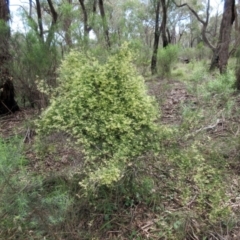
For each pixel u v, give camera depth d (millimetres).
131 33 5754
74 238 1867
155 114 2014
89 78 1903
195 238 1949
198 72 4062
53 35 4426
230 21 7363
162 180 2258
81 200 2012
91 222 1940
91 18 4844
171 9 10164
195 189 2227
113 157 1826
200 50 10367
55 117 1893
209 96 3252
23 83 4520
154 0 8773
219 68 6707
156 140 1978
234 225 2039
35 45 4223
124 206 2150
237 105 3748
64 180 2227
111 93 1893
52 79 4078
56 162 2557
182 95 4621
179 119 3098
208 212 2096
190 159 2057
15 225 1698
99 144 1896
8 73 4488
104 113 1872
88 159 1885
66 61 2117
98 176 1761
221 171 2434
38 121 2117
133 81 1938
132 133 1876
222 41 7285
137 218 2096
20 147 2334
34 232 1742
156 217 2100
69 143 2000
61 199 1835
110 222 2037
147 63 5832
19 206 1645
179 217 2053
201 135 2436
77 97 1886
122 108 1886
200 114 2480
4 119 4539
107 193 2109
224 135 3100
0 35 4266
